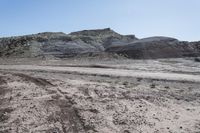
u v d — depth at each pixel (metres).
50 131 14.09
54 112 17.08
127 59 72.88
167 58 77.56
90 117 16.09
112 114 16.77
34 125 15.00
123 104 19.02
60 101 19.66
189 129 14.27
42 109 17.72
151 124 15.05
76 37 121.75
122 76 34.03
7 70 41.53
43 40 111.25
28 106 18.50
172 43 91.44
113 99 20.39
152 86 26.75
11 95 21.97
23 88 24.56
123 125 14.89
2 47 100.31
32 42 104.62
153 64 54.84
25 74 34.47
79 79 30.81
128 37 142.12
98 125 14.85
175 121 15.62
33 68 44.09
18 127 14.78
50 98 20.53
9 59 73.75
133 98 20.92
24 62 61.88
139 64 54.44
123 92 23.00
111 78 32.78
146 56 80.56
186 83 29.80
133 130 14.16
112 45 107.19
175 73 38.97
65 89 23.83
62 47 102.69
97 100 19.98
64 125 14.91
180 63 58.56
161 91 24.27
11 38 110.75
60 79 30.00
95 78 32.38
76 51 98.69
